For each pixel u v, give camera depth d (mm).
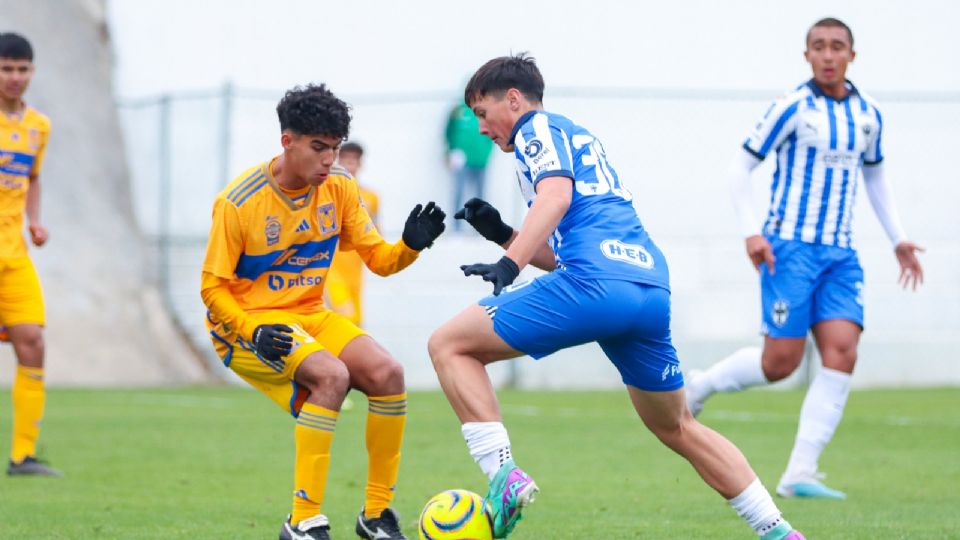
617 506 23031
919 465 29844
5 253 26453
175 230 60375
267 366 18234
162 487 25375
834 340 25047
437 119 59469
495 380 56344
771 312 25469
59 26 61125
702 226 58688
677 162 58594
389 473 18734
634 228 16391
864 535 19422
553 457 30922
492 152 57812
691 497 24297
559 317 15781
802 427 24969
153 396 49031
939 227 58781
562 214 15711
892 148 58812
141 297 58719
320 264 18953
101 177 60406
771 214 25688
